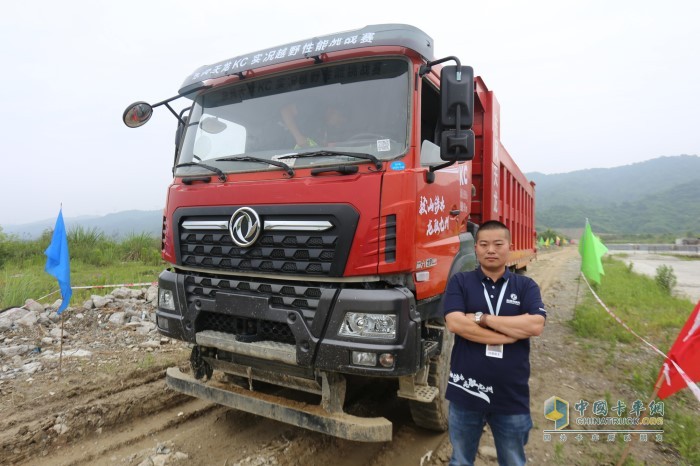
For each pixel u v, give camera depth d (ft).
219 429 12.86
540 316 7.82
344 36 10.88
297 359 9.39
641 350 20.72
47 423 12.35
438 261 11.09
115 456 11.48
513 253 25.62
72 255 48.73
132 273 41.42
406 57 10.29
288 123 11.46
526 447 12.17
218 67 12.70
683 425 12.94
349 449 11.84
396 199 9.20
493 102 17.88
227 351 11.21
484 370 8.05
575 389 16.19
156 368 16.61
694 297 39.63
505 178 21.91
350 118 10.68
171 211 11.96
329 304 9.18
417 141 10.02
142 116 13.17
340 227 9.17
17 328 20.34
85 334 20.47
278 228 9.83
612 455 11.73
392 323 8.87
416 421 12.39
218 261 10.81
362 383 15.96
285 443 12.06
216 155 12.26
